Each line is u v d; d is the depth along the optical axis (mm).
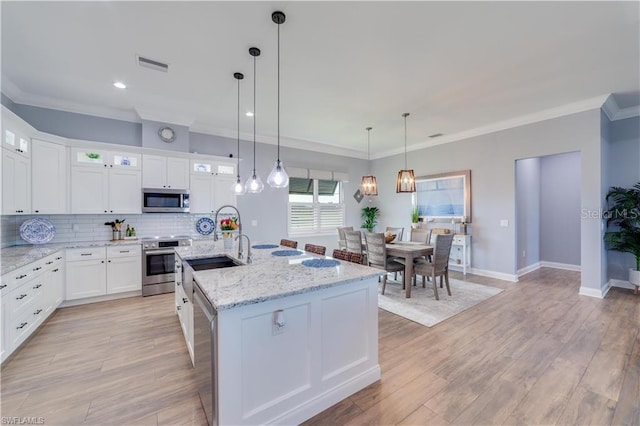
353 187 7371
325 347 1857
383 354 2531
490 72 3186
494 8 2174
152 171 4422
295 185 6480
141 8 2148
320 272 2059
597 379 2133
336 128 5273
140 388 2047
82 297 3773
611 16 2266
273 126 5133
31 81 3340
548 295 4172
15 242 3664
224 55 2814
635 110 4262
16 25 2330
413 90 3633
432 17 2275
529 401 1902
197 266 2734
